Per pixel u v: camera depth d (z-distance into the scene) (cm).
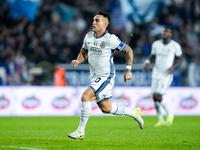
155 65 3259
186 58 5741
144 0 6300
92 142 1898
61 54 5572
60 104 4497
